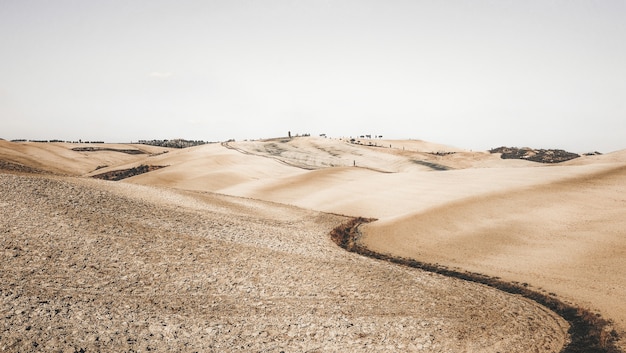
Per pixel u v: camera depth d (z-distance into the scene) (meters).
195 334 20.08
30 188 36.88
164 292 24.31
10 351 15.78
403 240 45.03
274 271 30.92
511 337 23.34
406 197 69.00
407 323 24.19
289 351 19.73
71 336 17.70
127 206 39.75
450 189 70.62
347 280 31.17
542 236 42.47
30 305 19.34
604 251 37.00
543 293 30.31
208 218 44.06
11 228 27.73
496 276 34.25
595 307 27.47
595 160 186.50
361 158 184.62
